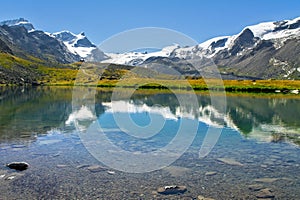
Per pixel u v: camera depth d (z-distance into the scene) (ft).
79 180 53.57
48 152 72.23
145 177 55.26
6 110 160.45
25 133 95.61
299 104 212.84
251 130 105.09
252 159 67.51
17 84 608.19
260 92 358.84
